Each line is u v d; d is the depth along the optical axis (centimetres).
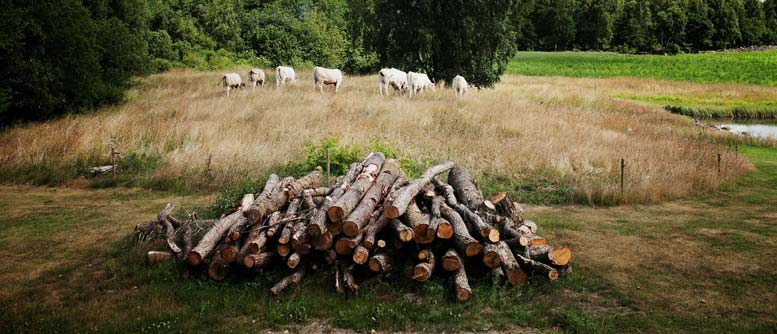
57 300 677
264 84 3127
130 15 3409
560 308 642
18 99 2019
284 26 5397
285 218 741
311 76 3572
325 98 2361
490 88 3662
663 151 1560
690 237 910
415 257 718
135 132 1633
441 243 714
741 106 3544
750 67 6325
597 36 10906
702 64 6812
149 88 2952
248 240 725
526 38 10638
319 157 1271
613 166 1371
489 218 779
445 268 675
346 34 5769
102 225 988
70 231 954
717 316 618
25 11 1961
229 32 5169
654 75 6000
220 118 1942
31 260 816
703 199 1203
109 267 775
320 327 602
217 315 628
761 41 11412
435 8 3291
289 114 1947
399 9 3416
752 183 1378
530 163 1387
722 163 1491
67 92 2173
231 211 864
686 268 767
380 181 827
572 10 11006
